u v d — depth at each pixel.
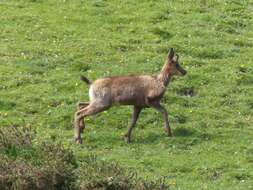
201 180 56.59
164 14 90.06
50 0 92.56
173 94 71.00
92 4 91.81
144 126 65.00
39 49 79.00
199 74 75.19
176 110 67.88
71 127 64.44
